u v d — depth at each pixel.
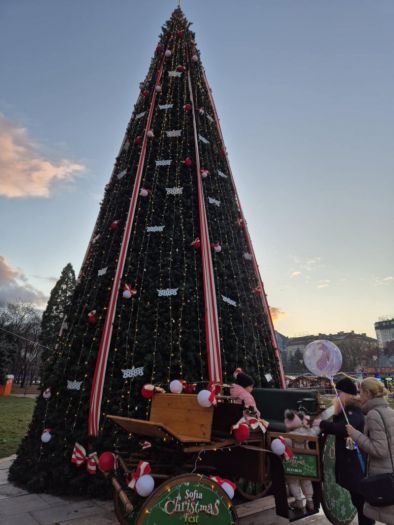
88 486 4.86
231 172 9.40
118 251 6.86
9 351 29.89
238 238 8.16
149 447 3.97
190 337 5.84
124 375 5.26
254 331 7.07
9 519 4.14
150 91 10.18
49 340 32.28
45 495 5.01
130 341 5.70
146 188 7.59
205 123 9.42
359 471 3.48
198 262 6.74
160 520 2.76
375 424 3.01
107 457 3.71
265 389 5.71
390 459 2.90
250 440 3.70
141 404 5.13
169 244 6.78
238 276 7.37
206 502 3.01
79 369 5.75
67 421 5.46
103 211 8.50
